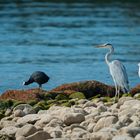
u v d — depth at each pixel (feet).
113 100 64.64
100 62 106.73
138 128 43.60
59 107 57.57
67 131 46.91
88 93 71.46
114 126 45.42
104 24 157.99
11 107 61.82
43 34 142.31
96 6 196.85
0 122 52.65
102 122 46.70
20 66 102.58
